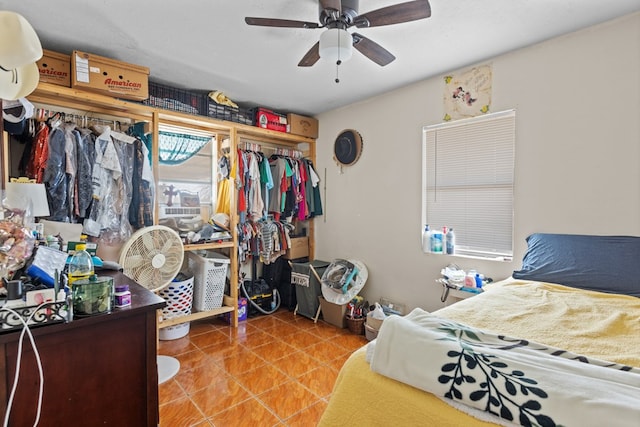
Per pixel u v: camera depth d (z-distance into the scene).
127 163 2.60
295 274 3.60
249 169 3.42
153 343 1.25
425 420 0.82
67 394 1.06
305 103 3.52
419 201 2.96
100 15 1.89
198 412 1.85
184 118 2.90
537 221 2.27
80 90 2.31
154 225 2.65
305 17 1.93
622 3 1.80
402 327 1.03
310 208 3.86
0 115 1.52
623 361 0.97
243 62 2.51
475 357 0.86
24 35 1.12
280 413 1.84
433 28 2.04
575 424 0.65
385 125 3.21
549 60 2.20
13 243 1.14
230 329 3.14
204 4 1.79
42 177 2.17
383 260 3.27
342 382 1.03
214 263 3.12
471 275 2.48
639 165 1.89
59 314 1.03
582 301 1.54
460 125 2.72
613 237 1.89
